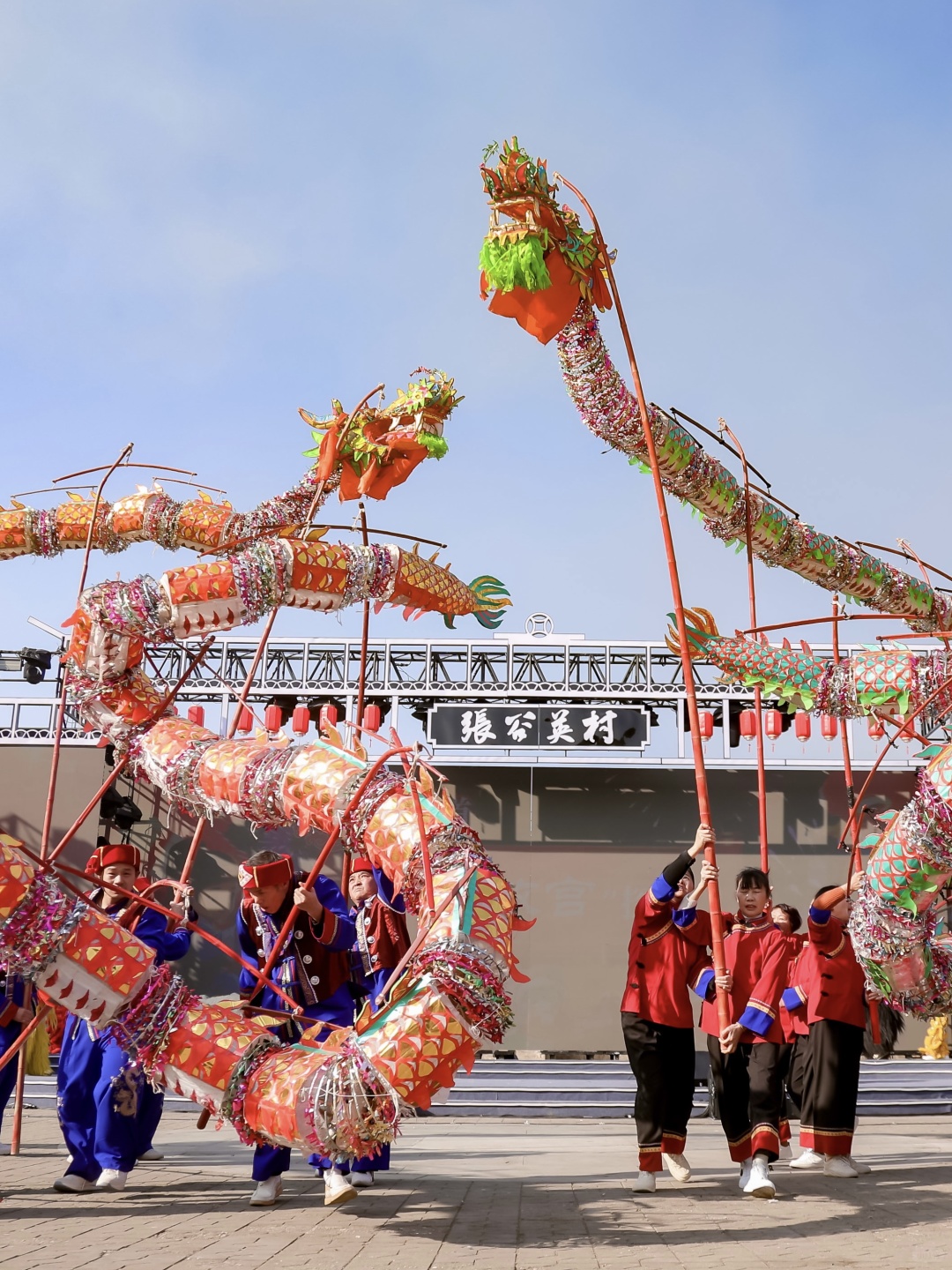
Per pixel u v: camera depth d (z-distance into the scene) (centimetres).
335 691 1984
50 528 820
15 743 1959
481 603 752
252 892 630
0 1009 634
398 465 776
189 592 630
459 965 486
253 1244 472
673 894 658
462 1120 1417
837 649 806
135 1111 652
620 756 1994
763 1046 647
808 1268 414
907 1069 1639
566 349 701
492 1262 430
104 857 680
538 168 650
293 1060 501
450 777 2019
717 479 784
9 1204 598
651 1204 597
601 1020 1930
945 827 554
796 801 1992
